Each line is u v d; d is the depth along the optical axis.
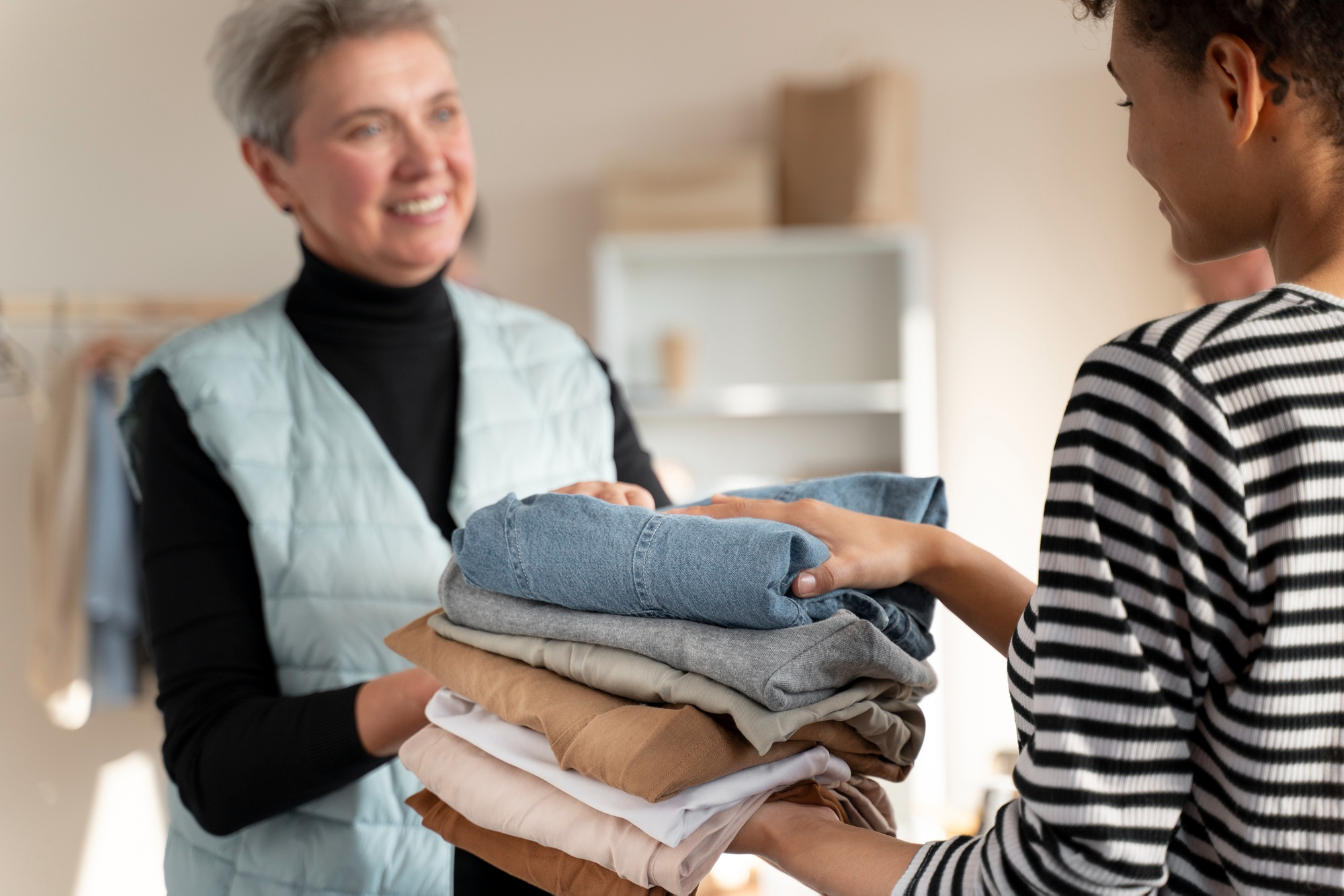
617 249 3.04
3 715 2.88
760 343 3.26
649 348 3.30
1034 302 3.16
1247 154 0.63
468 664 0.83
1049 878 0.58
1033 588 0.83
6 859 2.87
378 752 1.01
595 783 0.72
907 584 0.85
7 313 2.63
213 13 3.15
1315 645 0.56
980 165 3.16
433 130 1.23
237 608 1.18
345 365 1.29
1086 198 3.12
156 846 2.89
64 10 3.13
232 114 1.25
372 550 1.21
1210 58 0.62
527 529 0.77
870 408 3.05
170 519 1.18
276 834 1.18
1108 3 0.70
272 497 1.20
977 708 3.17
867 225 2.95
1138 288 3.12
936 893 0.63
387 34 1.19
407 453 1.29
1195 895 0.61
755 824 0.73
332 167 1.19
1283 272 0.64
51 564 2.49
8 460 2.92
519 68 3.26
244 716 1.07
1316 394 0.57
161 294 3.16
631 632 0.73
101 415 2.54
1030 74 3.13
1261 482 0.56
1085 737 0.57
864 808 0.80
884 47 3.17
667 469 2.94
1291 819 0.57
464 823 0.84
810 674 0.68
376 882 1.17
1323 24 0.58
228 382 1.23
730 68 3.22
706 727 0.68
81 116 3.14
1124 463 0.57
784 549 0.68
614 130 3.25
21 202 3.14
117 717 2.87
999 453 3.19
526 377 1.37
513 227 3.28
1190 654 0.57
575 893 0.75
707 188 2.98
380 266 1.26
